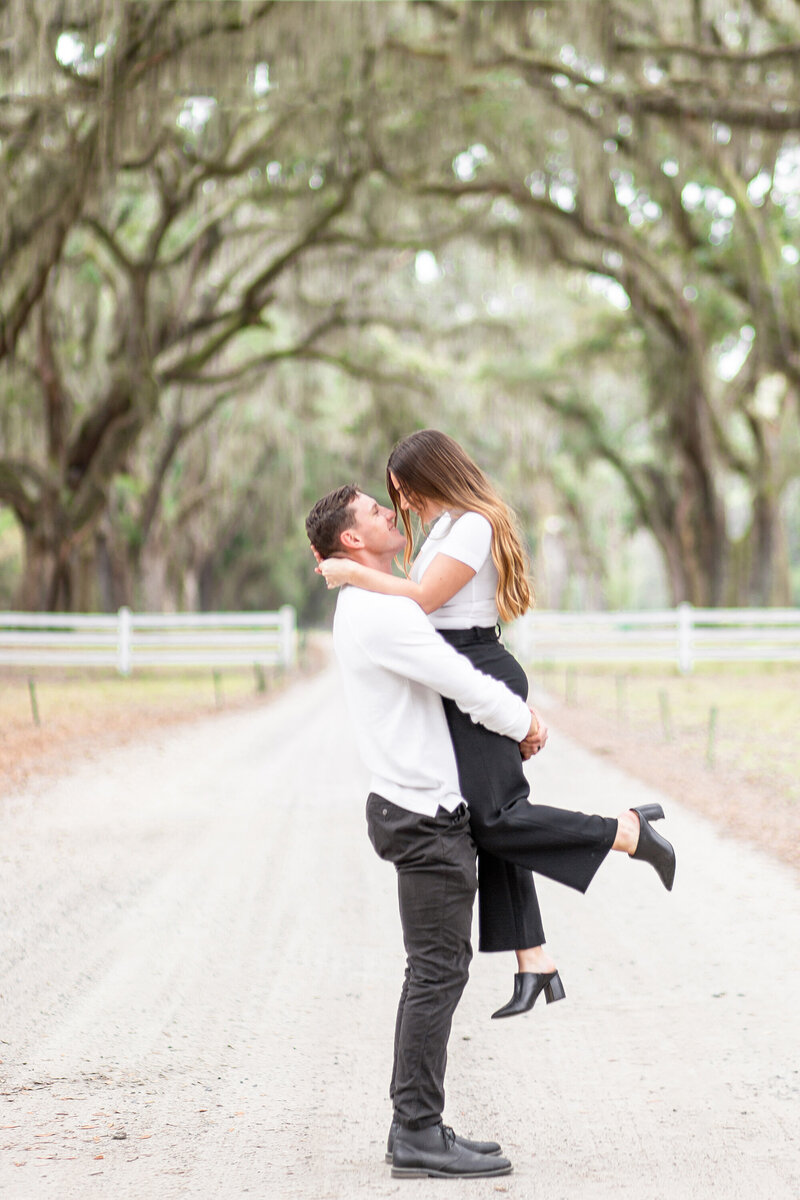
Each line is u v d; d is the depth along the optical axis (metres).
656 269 26.92
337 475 46.41
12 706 16.08
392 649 3.16
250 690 20.00
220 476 41.50
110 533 36.53
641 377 33.47
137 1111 3.54
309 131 20.97
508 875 3.45
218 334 28.69
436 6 19.67
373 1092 3.70
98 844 7.50
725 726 13.51
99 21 16.14
